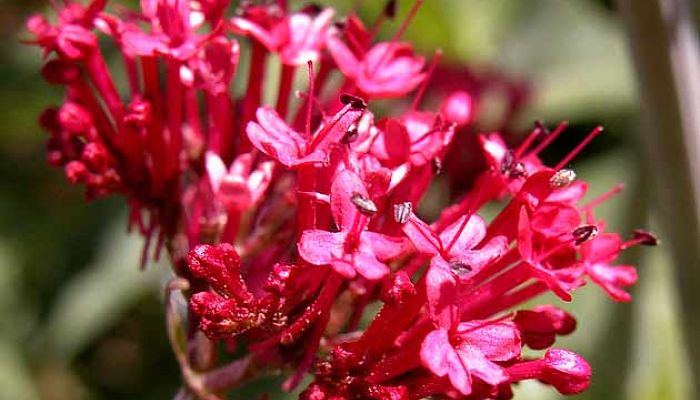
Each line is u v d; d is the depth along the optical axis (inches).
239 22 5.2
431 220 6.4
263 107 4.8
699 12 6.0
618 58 8.0
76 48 5.2
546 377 4.7
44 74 5.3
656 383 6.6
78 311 7.0
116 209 7.2
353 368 4.7
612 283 5.0
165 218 5.3
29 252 7.3
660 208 5.9
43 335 7.1
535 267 4.7
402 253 4.8
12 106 7.9
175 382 7.8
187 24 5.1
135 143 5.2
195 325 5.1
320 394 4.7
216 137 5.2
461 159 6.4
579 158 7.7
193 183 5.4
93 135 5.3
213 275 4.7
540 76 7.9
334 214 4.6
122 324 7.8
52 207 7.6
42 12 8.1
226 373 5.1
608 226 7.1
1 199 7.6
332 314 4.9
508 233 4.9
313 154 4.7
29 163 7.9
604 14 7.7
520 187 4.8
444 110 5.1
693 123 5.7
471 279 4.7
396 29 7.4
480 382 4.7
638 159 6.7
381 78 5.2
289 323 4.8
